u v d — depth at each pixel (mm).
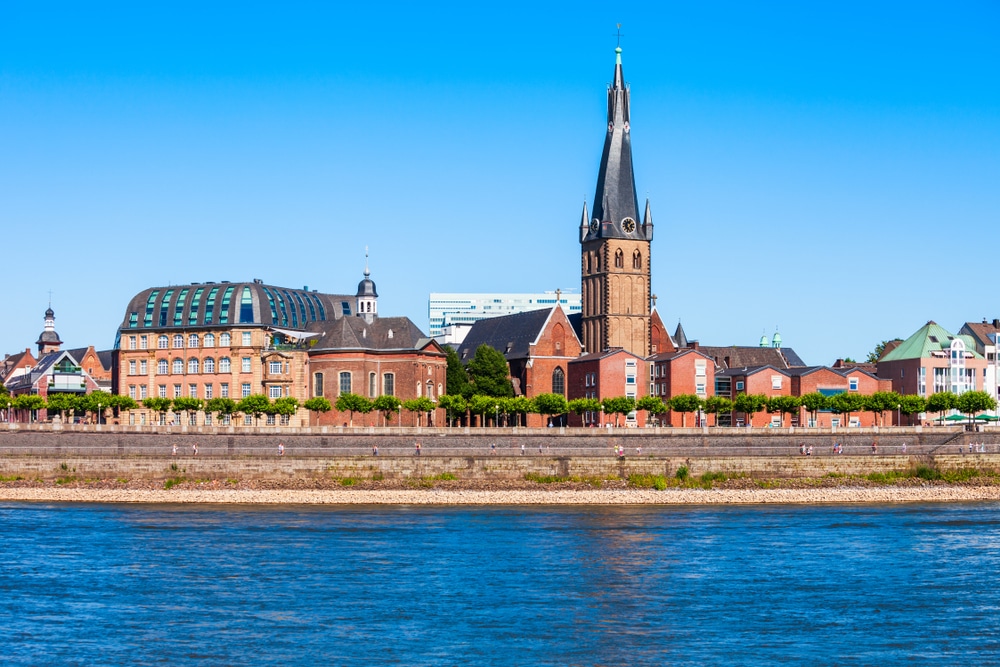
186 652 83500
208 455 176375
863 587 104125
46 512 151375
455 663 81438
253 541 127062
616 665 81250
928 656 83562
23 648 84375
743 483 186750
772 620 92562
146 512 152250
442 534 133250
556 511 157250
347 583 104750
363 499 167625
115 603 96875
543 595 100500
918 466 194750
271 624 90625
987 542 129000
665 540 129500
